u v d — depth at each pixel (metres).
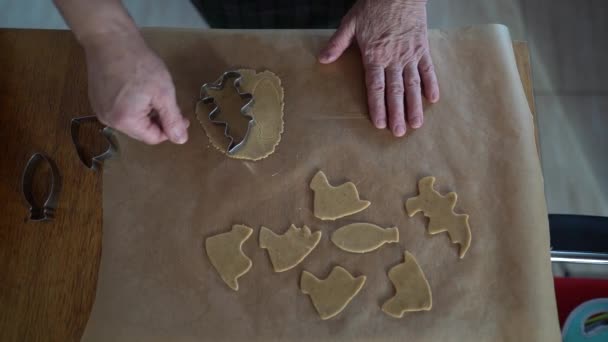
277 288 0.59
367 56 0.65
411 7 0.65
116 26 0.56
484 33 0.67
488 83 0.65
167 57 0.67
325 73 0.66
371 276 0.59
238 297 0.59
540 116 1.06
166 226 0.61
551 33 1.12
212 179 0.62
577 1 1.13
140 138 0.60
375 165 0.63
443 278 0.59
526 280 0.58
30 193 0.62
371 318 0.58
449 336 0.57
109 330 0.57
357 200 0.61
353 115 0.64
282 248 0.60
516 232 0.60
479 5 1.12
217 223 0.61
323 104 0.65
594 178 1.03
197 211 0.61
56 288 0.60
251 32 0.68
